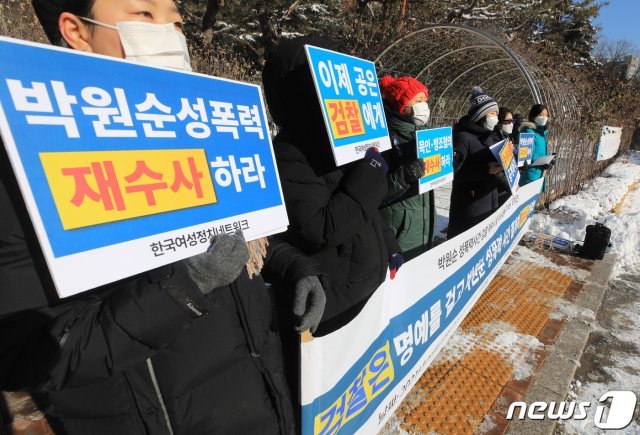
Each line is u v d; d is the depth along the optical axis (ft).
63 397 2.97
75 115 2.39
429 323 6.78
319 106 4.99
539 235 16.37
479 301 11.47
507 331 10.03
